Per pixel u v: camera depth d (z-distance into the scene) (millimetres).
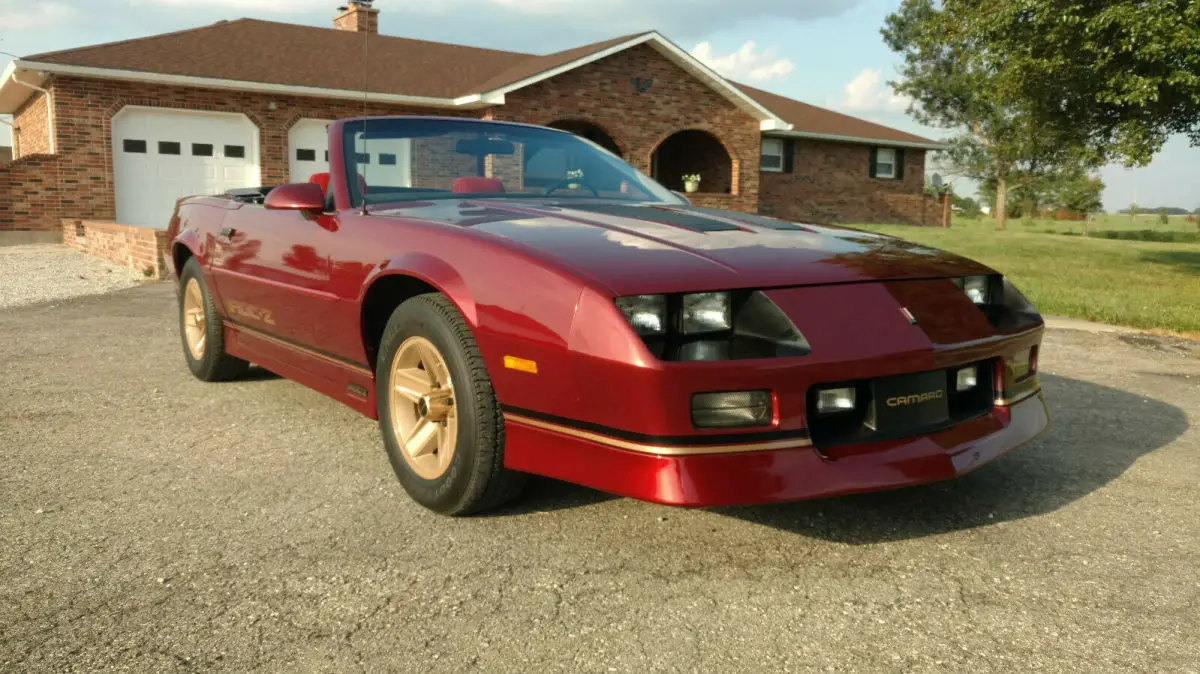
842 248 2785
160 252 9945
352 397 3307
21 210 15000
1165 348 6238
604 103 18328
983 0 11797
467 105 17406
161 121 15883
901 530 2699
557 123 19203
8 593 2242
